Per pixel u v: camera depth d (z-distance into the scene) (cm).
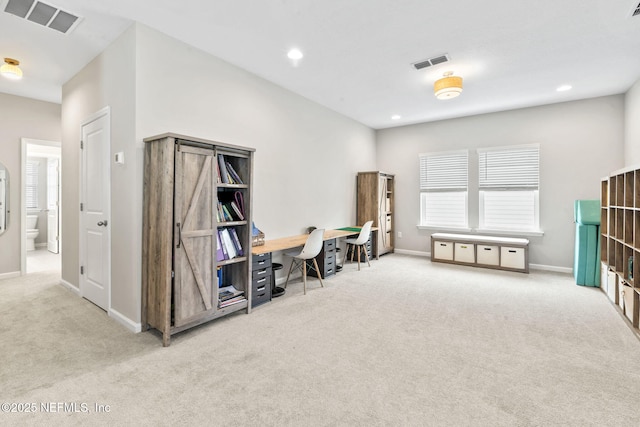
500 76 392
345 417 163
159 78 287
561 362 219
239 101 370
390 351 235
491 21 271
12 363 214
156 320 258
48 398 176
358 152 623
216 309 280
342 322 291
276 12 259
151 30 281
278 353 231
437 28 283
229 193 326
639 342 249
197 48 321
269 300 352
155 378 198
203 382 194
